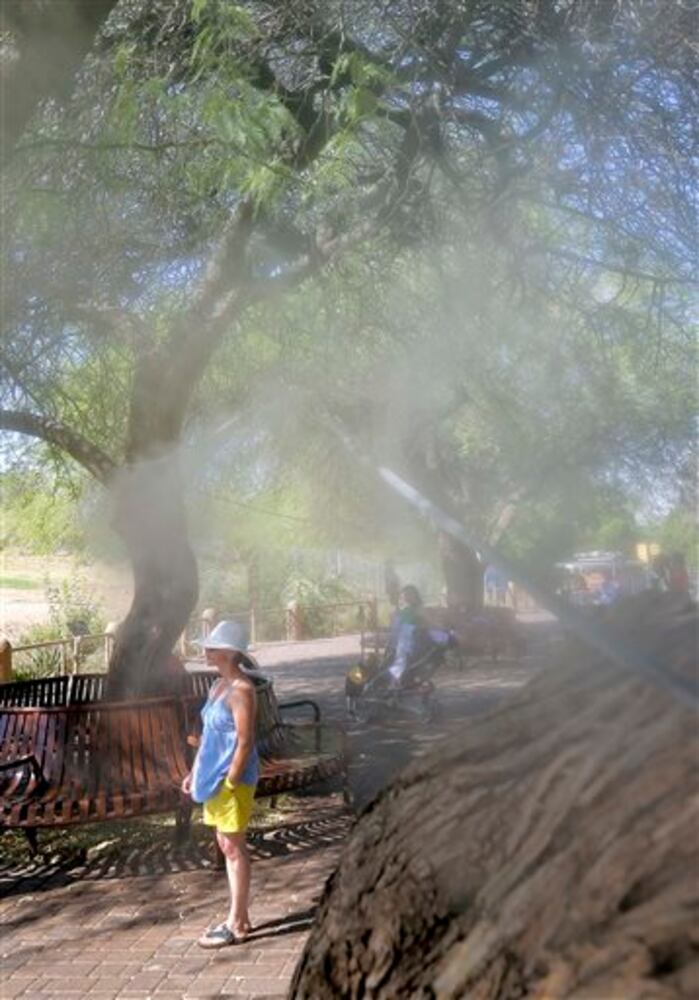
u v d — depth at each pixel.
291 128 6.19
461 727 1.09
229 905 5.88
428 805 1.02
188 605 7.76
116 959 5.18
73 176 6.49
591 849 0.82
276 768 7.32
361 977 1.00
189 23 6.80
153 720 7.05
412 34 7.20
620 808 0.83
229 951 5.21
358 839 1.09
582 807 0.86
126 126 6.02
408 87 7.09
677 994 0.69
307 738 9.95
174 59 6.95
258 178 6.05
